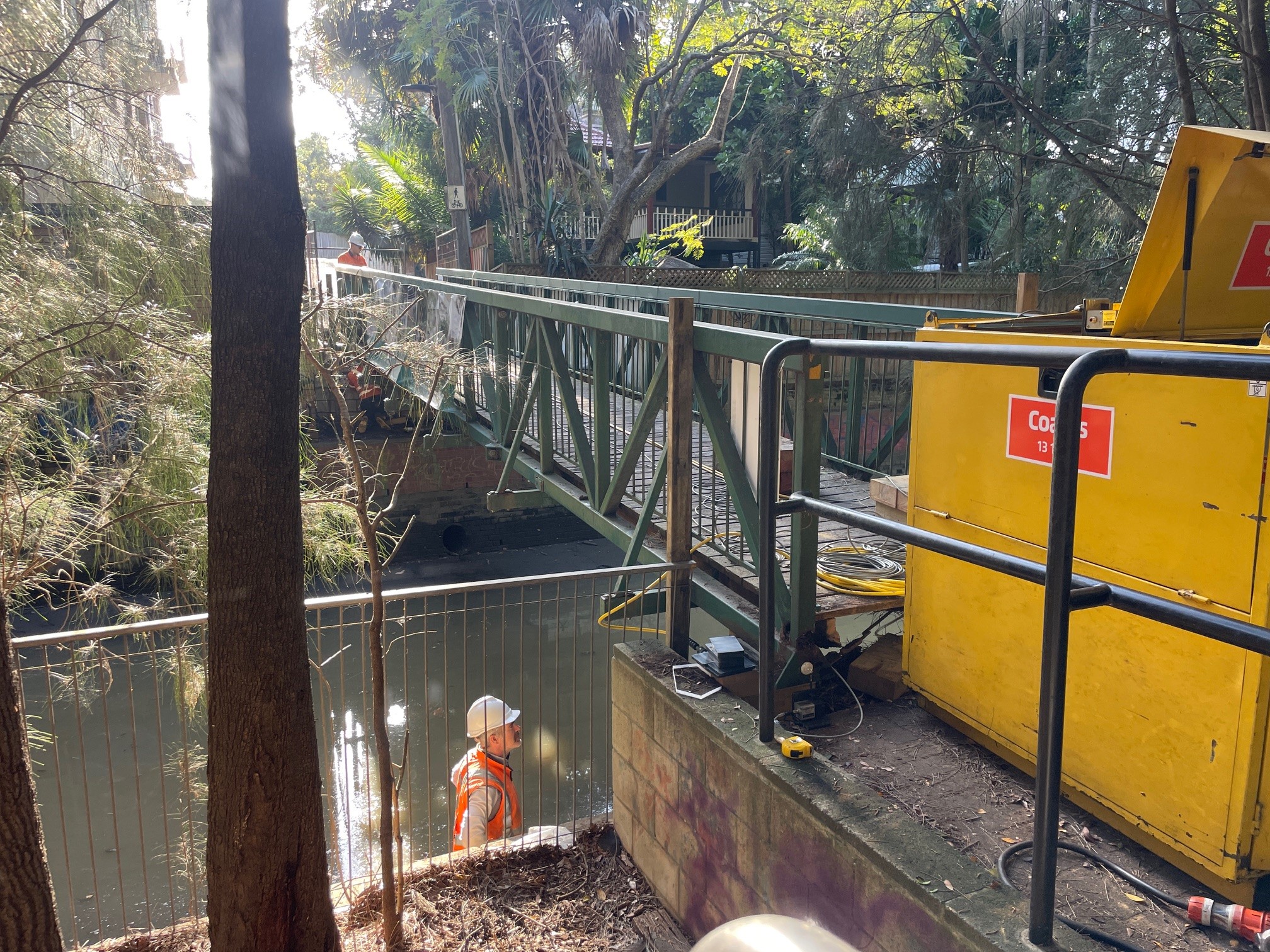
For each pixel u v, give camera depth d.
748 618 3.63
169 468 3.45
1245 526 2.01
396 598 3.34
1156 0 9.54
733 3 16.84
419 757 7.98
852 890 2.24
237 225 2.22
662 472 4.34
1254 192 2.61
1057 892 2.26
